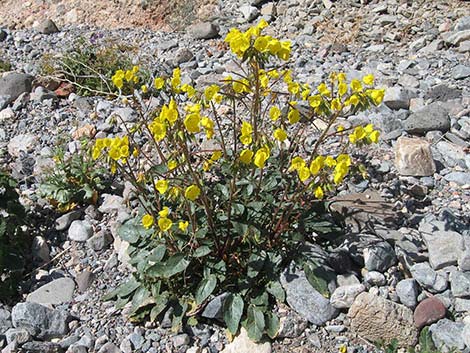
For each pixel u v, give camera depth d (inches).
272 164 33.1
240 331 28.9
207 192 31.3
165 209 27.0
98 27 66.6
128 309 30.7
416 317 28.2
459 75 47.2
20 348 29.3
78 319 31.0
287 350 28.4
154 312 29.6
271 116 29.5
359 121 41.6
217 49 57.4
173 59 54.9
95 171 38.1
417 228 32.3
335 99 29.3
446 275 29.5
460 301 28.8
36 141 44.3
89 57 53.2
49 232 36.1
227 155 32.9
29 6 72.0
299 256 30.0
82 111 47.4
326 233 31.7
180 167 30.3
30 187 39.7
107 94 49.1
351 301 28.7
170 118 26.7
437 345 27.5
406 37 55.8
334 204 32.8
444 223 32.1
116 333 30.0
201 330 29.4
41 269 34.0
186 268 29.8
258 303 29.2
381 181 35.9
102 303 31.6
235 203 29.8
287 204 30.5
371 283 29.7
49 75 51.5
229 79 30.3
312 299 29.0
